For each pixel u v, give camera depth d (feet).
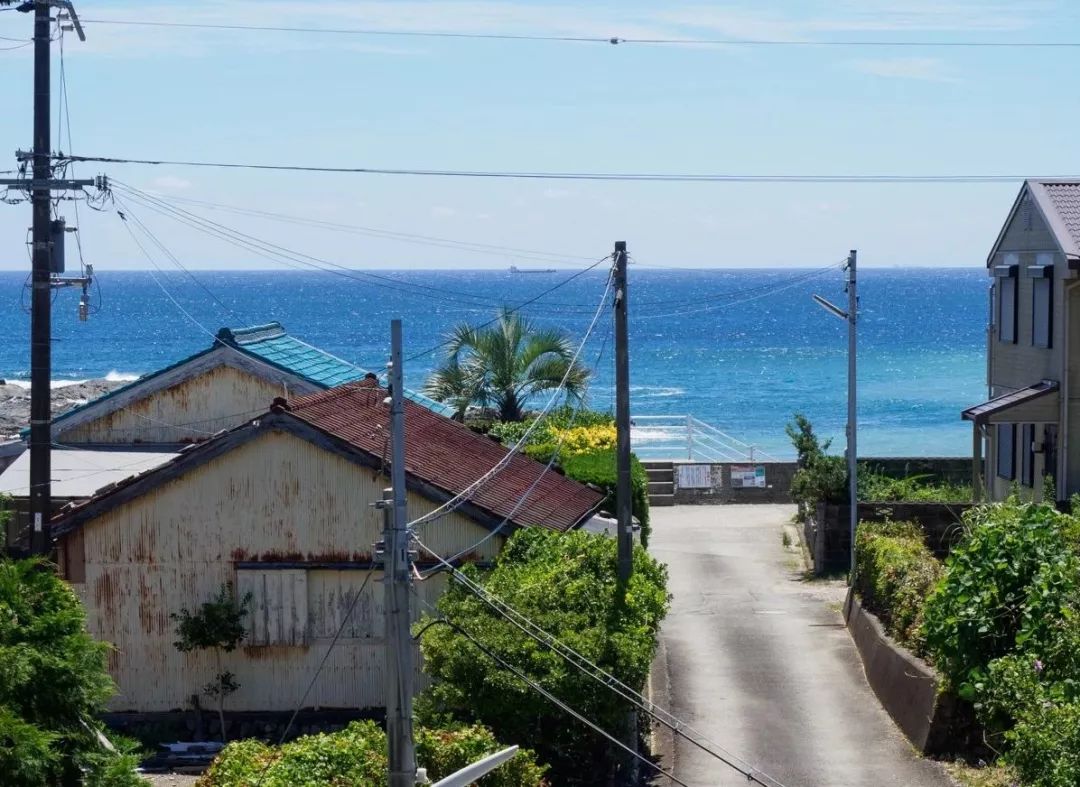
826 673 68.03
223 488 66.33
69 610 40.98
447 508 56.75
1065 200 87.20
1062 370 83.51
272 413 65.26
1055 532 53.72
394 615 38.86
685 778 53.78
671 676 67.72
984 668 51.26
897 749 56.44
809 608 82.69
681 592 88.02
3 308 622.54
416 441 71.15
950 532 88.48
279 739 65.62
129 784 39.86
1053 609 49.32
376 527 65.67
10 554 68.08
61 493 74.59
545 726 52.44
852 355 89.04
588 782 53.31
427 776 44.01
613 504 87.92
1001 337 96.58
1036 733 39.68
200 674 66.80
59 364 361.10
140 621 67.00
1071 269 81.56
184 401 86.38
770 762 55.16
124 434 86.94
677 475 129.90
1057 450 84.38
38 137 62.39
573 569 60.34
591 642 52.16
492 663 51.03
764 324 481.05
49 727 38.93
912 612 63.36
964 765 53.47
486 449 76.48
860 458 114.83
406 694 38.73
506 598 56.08
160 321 515.91
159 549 66.74
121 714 66.85
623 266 61.57
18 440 97.30
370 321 493.77
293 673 66.39
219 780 43.21
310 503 65.92
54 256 63.36
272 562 66.13
